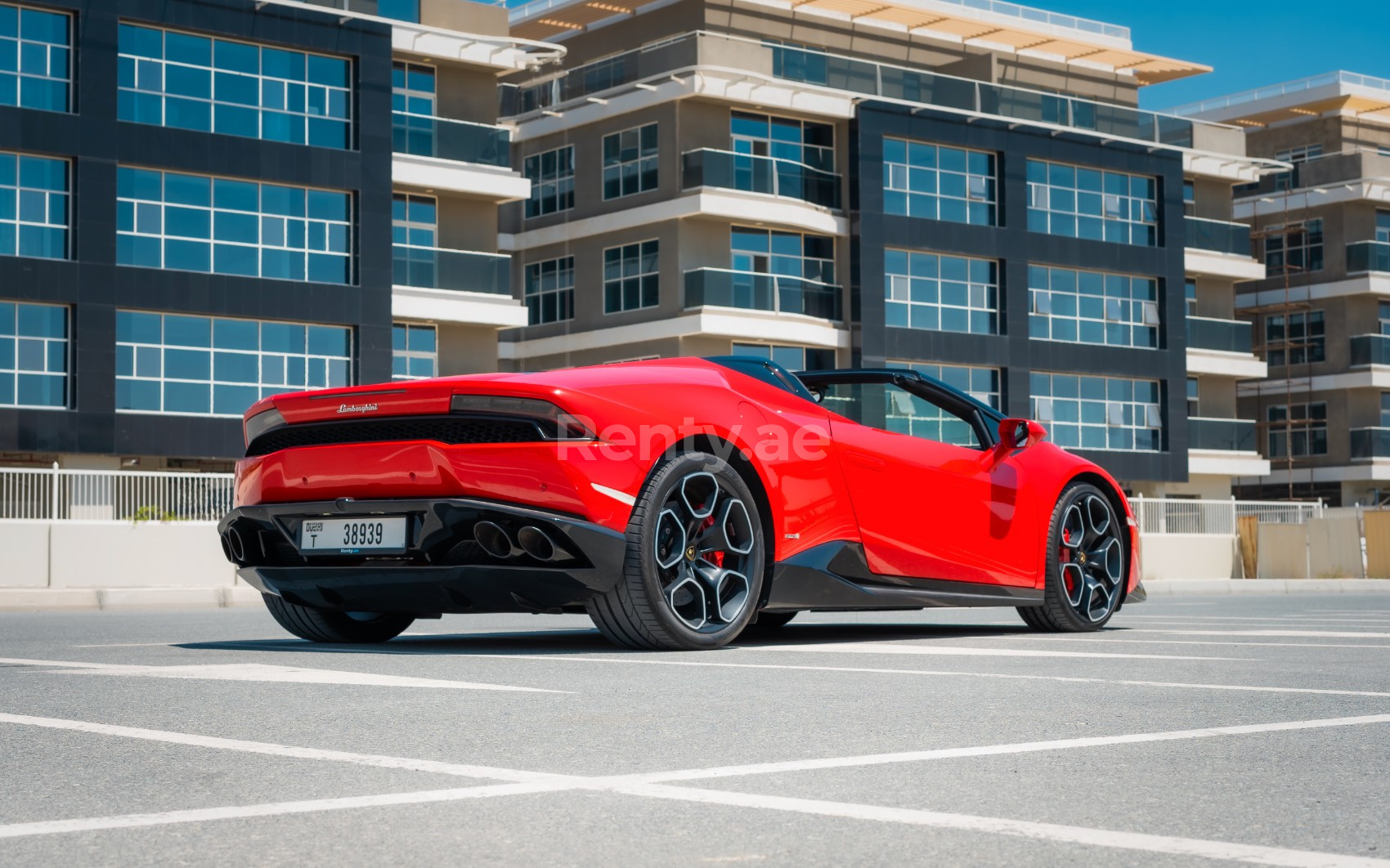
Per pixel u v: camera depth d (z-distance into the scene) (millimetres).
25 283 26031
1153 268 39688
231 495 17703
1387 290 44406
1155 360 39562
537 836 2246
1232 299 42562
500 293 30859
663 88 32906
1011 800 2523
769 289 33438
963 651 5285
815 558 5438
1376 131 48281
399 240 30531
